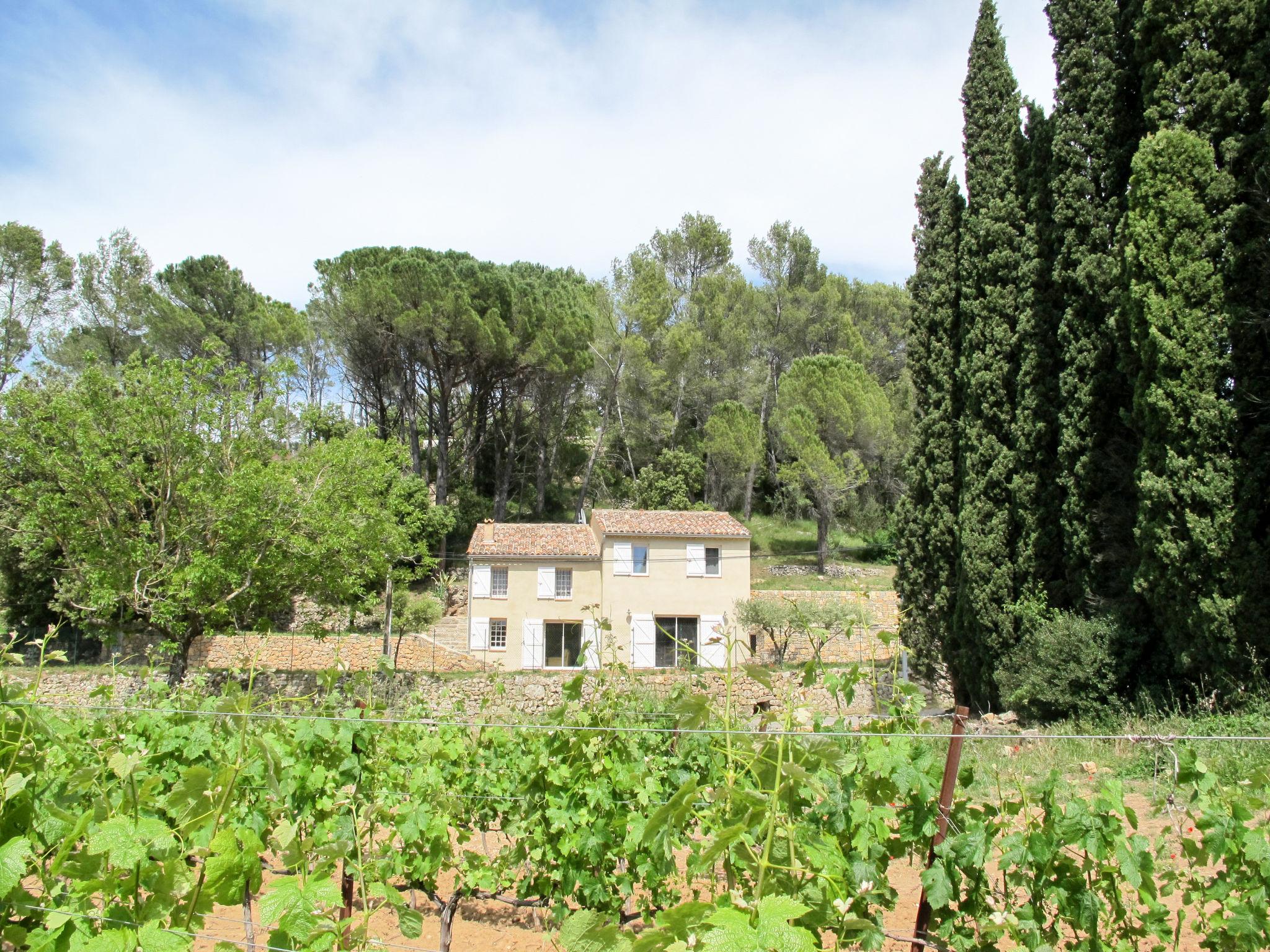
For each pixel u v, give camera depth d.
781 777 2.99
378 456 21.44
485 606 26.73
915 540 17.34
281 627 28.05
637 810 4.89
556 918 4.99
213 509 18.52
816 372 36.09
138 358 19.61
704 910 2.35
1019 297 15.09
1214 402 10.95
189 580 17.95
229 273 38.06
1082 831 3.27
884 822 3.55
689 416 41.75
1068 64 14.00
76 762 4.52
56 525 18.42
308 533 19.95
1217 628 10.66
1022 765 8.77
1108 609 13.14
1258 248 10.85
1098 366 13.43
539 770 5.13
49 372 35.00
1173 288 11.33
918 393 17.75
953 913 3.53
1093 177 13.77
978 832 3.30
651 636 26.52
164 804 3.54
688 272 47.06
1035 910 3.41
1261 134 10.92
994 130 16.09
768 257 45.25
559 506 40.59
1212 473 10.86
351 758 4.70
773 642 25.31
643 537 27.11
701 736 4.91
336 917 3.66
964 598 15.33
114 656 9.81
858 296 47.47
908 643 17.23
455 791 5.65
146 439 18.64
